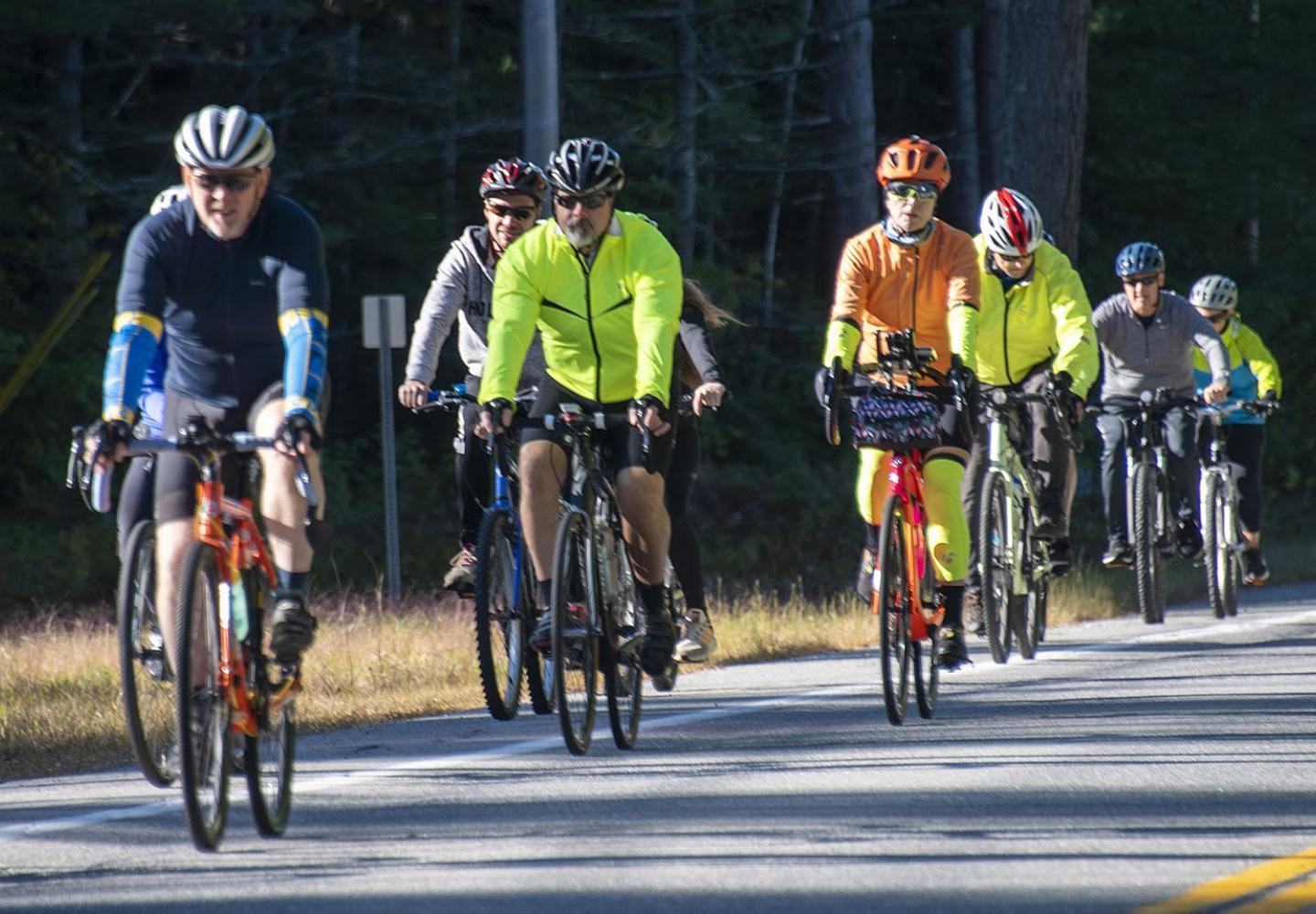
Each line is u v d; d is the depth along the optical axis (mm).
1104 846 18703
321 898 17047
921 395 27203
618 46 77000
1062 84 74375
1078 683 31047
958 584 27953
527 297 24891
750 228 99438
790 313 85562
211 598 18531
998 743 24969
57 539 60156
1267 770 22703
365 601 46906
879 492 28469
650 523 25156
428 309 30016
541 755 24781
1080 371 33781
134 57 68562
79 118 65875
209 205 19219
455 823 20422
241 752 19688
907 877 17516
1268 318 94188
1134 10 96375
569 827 20047
